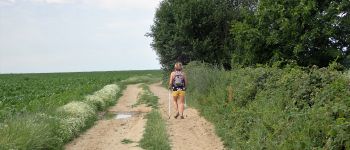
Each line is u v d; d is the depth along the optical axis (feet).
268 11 84.12
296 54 80.02
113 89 101.86
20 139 29.96
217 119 45.06
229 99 45.88
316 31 77.41
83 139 40.93
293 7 81.61
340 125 21.08
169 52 119.44
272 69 41.39
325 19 78.54
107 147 37.04
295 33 80.33
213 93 55.77
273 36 82.74
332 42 82.69
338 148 21.27
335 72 29.55
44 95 88.89
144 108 68.95
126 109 68.90
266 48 87.61
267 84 37.91
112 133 44.16
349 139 20.51
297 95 29.73
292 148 24.27
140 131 44.09
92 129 46.85
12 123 33.32
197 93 67.82
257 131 30.55
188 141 38.09
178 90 52.06
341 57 79.46
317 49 82.43
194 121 49.39
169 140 38.55
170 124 47.88
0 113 50.83
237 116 38.34
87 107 54.85
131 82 180.86
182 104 52.37
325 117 23.44
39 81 178.19
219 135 39.09
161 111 61.41
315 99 27.30
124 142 38.73
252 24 89.92
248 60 88.53
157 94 101.09
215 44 114.32
